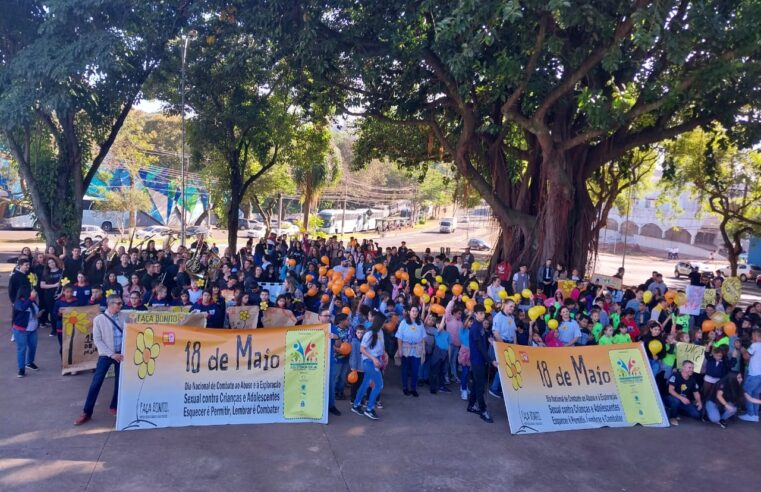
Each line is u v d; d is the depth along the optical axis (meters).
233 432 7.80
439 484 6.72
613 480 7.14
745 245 56.44
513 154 19.77
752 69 13.34
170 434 7.59
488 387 10.67
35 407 8.28
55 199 17.72
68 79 14.73
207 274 15.23
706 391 9.54
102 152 18.58
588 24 11.98
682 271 41.56
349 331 9.59
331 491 6.40
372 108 19.16
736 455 8.19
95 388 7.81
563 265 16.78
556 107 15.66
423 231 76.50
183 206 17.84
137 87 18.05
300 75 18.52
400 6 13.89
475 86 16.89
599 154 17.89
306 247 22.52
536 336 10.38
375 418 8.68
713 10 12.57
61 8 14.09
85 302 11.07
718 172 23.77
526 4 11.09
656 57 15.43
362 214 70.38
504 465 7.36
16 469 6.42
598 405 9.13
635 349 9.61
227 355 8.33
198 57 19.73
